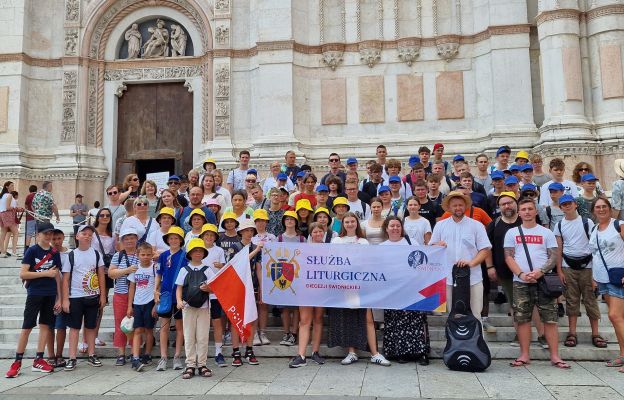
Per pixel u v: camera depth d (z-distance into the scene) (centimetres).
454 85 1712
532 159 1161
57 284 850
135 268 859
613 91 1491
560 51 1531
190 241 802
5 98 1816
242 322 801
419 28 1744
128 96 1934
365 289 828
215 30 1828
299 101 1750
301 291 847
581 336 876
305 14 1797
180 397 677
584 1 1569
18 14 1850
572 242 855
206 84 1834
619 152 1455
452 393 663
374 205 919
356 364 823
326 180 1104
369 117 1741
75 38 1886
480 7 1698
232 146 1764
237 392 690
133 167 1903
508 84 1631
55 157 1842
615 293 776
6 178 1778
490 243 828
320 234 874
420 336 817
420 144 1695
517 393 659
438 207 991
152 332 870
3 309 1106
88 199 1839
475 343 761
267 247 867
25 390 726
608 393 655
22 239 1680
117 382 759
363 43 1748
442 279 814
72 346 848
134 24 1927
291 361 820
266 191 1278
